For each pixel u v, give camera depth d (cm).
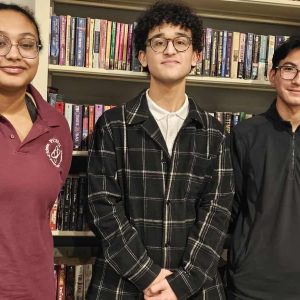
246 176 136
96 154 127
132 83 182
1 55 100
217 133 132
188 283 116
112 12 177
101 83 180
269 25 191
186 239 124
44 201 103
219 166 130
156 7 129
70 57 151
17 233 97
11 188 96
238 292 129
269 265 126
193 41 131
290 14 179
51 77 171
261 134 135
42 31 144
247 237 130
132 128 127
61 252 170
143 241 122
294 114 131
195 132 129
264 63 165
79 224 154
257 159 132
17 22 102
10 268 97
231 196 130
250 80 163
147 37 129
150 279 114
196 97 188
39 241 102
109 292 120
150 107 130
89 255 170
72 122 153
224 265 149
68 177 153
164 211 122
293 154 129
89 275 156
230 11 178
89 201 123
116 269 116
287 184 127
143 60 135
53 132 112
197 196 128
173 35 124
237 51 162
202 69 160
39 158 102
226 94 190
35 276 101
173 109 130
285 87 130
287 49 132
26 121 109
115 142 126
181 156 126
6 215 96
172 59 123
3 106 106
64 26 150
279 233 126
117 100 182
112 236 117
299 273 126
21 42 103
